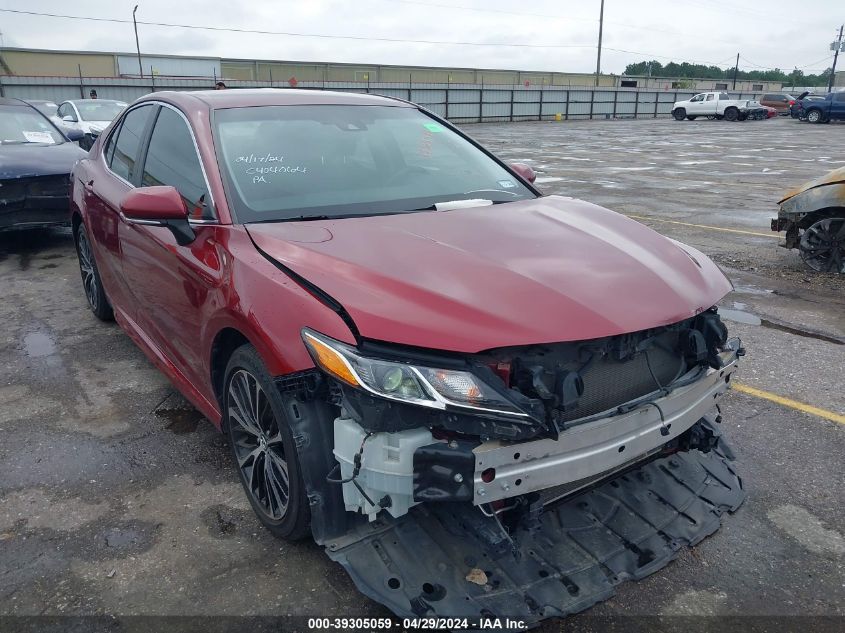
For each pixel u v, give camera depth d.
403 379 2.11
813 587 2.59
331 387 2.29
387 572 2.38
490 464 2.13
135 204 2.86
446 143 3.89
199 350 3.07
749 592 2.56
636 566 2.56
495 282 2.36
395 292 2.29
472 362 2.16
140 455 3.49
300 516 2.54
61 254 7.73
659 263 2.76
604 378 2.40
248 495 2.93
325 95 3.95
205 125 3.32
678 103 46.53
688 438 2.82
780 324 5.48
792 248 7.43
